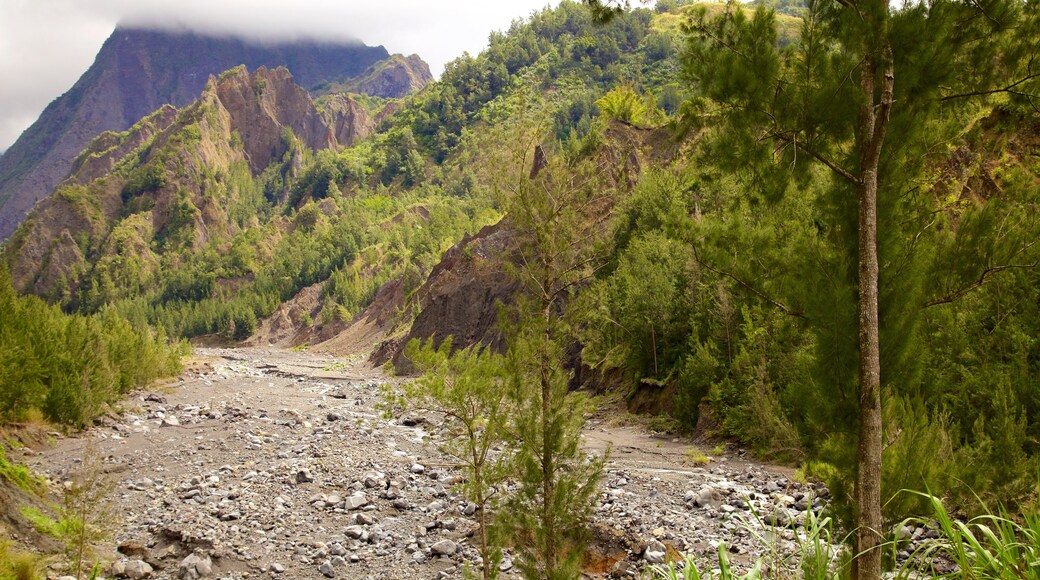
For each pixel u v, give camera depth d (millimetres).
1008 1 7566
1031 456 11734
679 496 17969
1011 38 7668
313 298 192875
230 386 45594
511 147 11562
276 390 45656
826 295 7797
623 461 23016
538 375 10938
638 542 13648
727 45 7973
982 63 7812
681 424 28078
